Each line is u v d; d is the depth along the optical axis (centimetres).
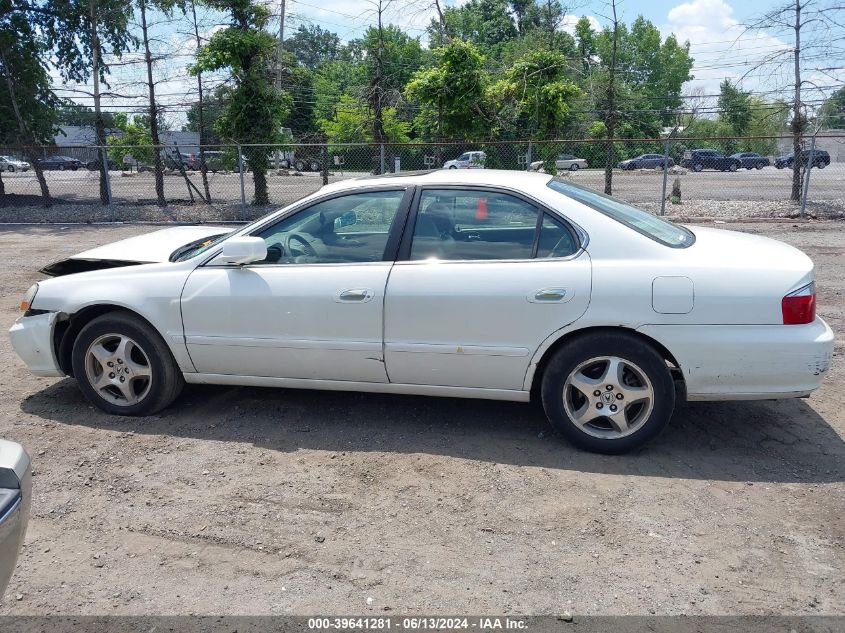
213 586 295
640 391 393
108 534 334
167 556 316
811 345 373
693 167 3638
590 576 299
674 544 321
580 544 322
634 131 3612
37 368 481
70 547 323
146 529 337
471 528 336
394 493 369
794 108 1656
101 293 456
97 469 397
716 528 333
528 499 361
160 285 450
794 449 415
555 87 1666
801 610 276
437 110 1780
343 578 299
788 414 467
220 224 1630
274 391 514
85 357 466
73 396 509
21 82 2017
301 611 278
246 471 394
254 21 1736
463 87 1680
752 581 295
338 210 438
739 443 424
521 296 394
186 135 2458
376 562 310
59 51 2012
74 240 1353
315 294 423
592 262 393
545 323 394
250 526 339
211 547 322
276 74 1808
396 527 337
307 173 3020
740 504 354
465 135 1747
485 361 407
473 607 279
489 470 392
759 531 331
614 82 1972
